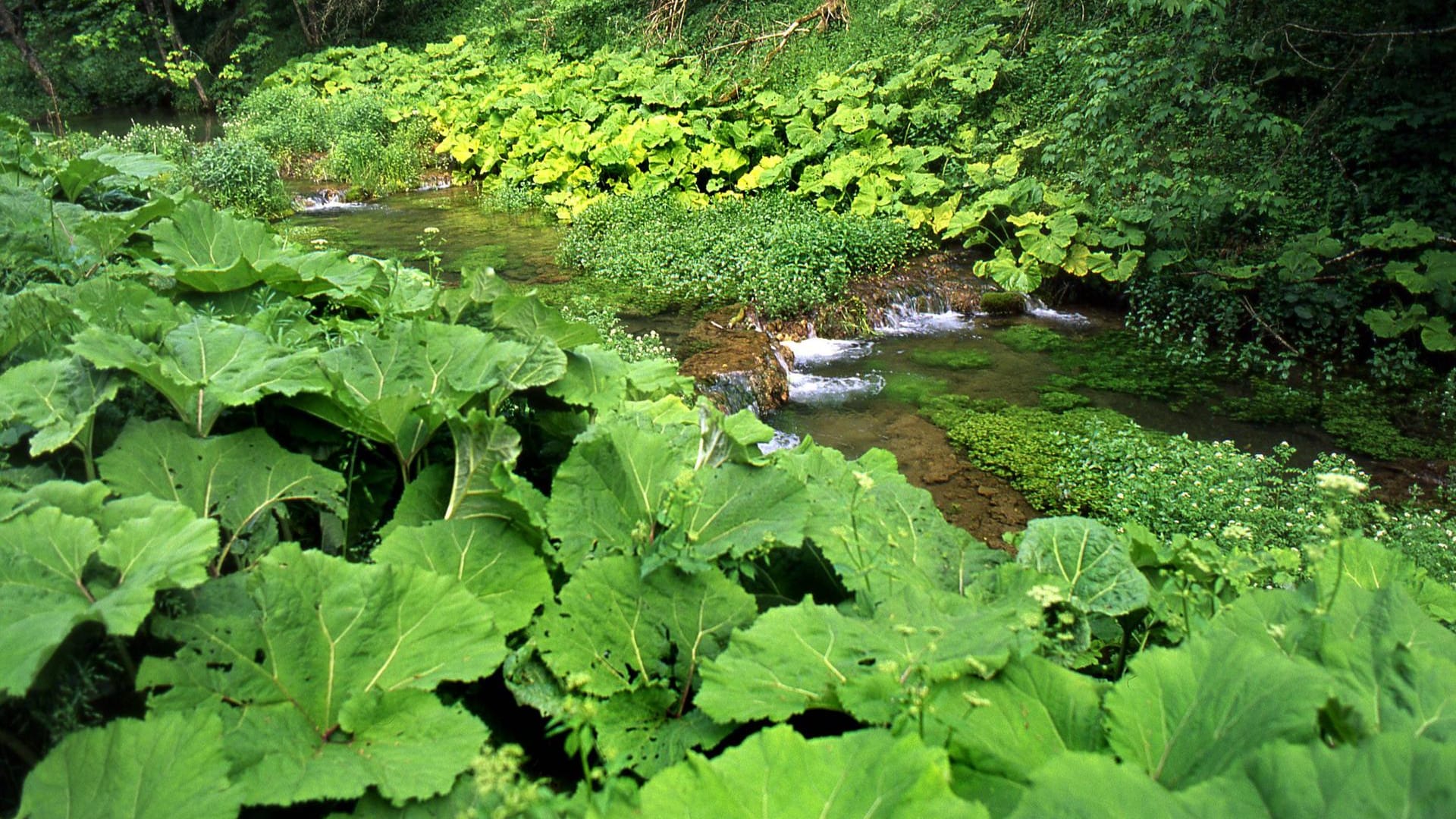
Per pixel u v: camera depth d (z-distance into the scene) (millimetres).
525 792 1645
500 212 13039
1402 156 9281
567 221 12242
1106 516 5969
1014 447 6969
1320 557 2180
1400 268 8266
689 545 2518
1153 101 9875
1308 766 1480
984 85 12320
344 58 20672
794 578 2762
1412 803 1398
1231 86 9477
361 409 2607
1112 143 9859
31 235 4086
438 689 2299
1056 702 1972
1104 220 9727
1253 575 3090
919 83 12867
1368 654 1919
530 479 3205
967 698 1936
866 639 2170
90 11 22562
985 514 6133
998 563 2822
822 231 10141
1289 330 8750
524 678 2281
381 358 2975
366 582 2141
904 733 1830
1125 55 10141
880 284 9797
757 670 2119
